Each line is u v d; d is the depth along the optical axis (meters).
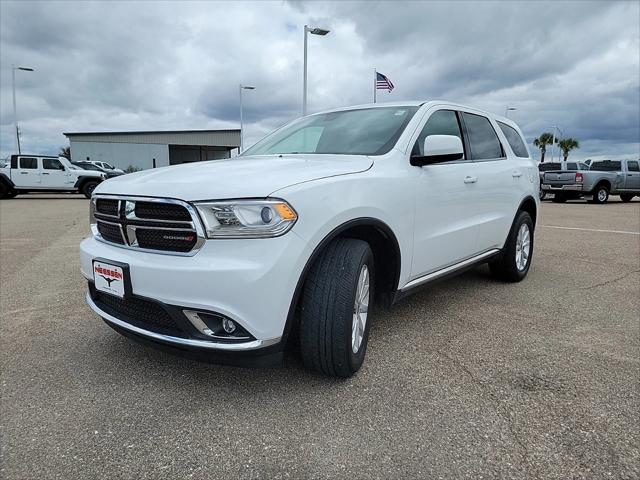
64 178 20.73
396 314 3.88
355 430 2.21
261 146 3.87
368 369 2.83
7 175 19.97
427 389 2.59
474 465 1.97
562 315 3.88
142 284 2.33
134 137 53.97
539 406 2.42
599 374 2.78
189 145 55.84
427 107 3.59
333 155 3.18
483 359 2.98
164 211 2.33
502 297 4.41
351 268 2.46
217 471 1.94
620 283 4.98
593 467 1.96
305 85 18.53
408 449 2.07
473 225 3.89
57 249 7.17
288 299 2.26
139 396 2.52
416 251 3.17
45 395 2.54
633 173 19.84
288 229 2.22
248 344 2.21
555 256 6.58
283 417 2.32
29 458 2.02
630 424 2.26
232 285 2.15
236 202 2.18
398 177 2.95
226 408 2.40
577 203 19.77
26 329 3.54
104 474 1.92
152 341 2.40
